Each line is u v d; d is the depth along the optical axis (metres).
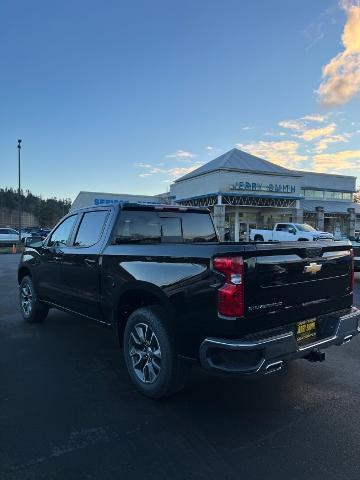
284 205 41.19
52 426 3.40
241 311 3.26
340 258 4.21
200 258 3.49
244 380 4.47
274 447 3.11
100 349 5.53
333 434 3.31
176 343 3.71
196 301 3.48
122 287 4.30
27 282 6.87
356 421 3.53
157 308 3.95
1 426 3.39
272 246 3.49
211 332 3.37
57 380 4.42
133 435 3.28
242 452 3.04
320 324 4.00
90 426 3.42
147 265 4.02
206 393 4.13
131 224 4.98
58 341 5.88
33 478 2.71
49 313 7.75
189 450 3.07
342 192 54.19
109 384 4.33
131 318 4.15
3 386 4.23
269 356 3.29
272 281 3.47
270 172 39.81
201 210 5.79
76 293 5.27
